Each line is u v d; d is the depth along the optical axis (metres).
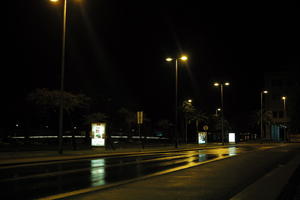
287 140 84.25
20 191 11.23
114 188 11.34
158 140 77.50
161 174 15.68
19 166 19.66
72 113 47.44
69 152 30.67
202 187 11.66
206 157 27.39
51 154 27.36
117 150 36.06
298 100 19.97
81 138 60.41
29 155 25.91
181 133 79.81
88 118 47.56
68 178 14.41
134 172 16.62
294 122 19.88
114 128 61.41
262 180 13.05
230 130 84.06
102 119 48.69
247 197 9.62
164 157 27.66
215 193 10.58
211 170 16.83
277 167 18.84
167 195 10.13
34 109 43.84
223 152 35.59
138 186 11.74
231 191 10.95
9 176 15.05
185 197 9.88
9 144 44.06
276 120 105.06
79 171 17.08
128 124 61.91
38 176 15.07
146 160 24.38
